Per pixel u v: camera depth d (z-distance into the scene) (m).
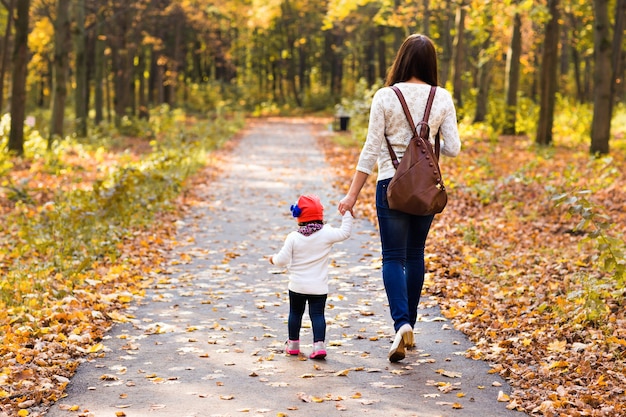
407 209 4.82
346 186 16.56
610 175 14.30
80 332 5.93
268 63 73.00
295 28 65.12
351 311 6.66
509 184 14.21
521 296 6.91
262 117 58.97
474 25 23.19
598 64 18.81
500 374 4.85
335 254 9.38
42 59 48.34
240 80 77.50
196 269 8.82
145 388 4.68
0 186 15.19
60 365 5.08
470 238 9.79
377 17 30.02
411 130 4.92
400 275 5.00
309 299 5.34
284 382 4.77
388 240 5.01
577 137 24.95
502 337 5.61
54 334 5.79
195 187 16.92
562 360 5.00
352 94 64.06
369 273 8.31
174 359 5.32
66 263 8.46
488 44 36.06
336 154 25.56
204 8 48.31
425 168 4.80
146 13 38.44
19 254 9.22
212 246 10.34
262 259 9.41
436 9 30.78
